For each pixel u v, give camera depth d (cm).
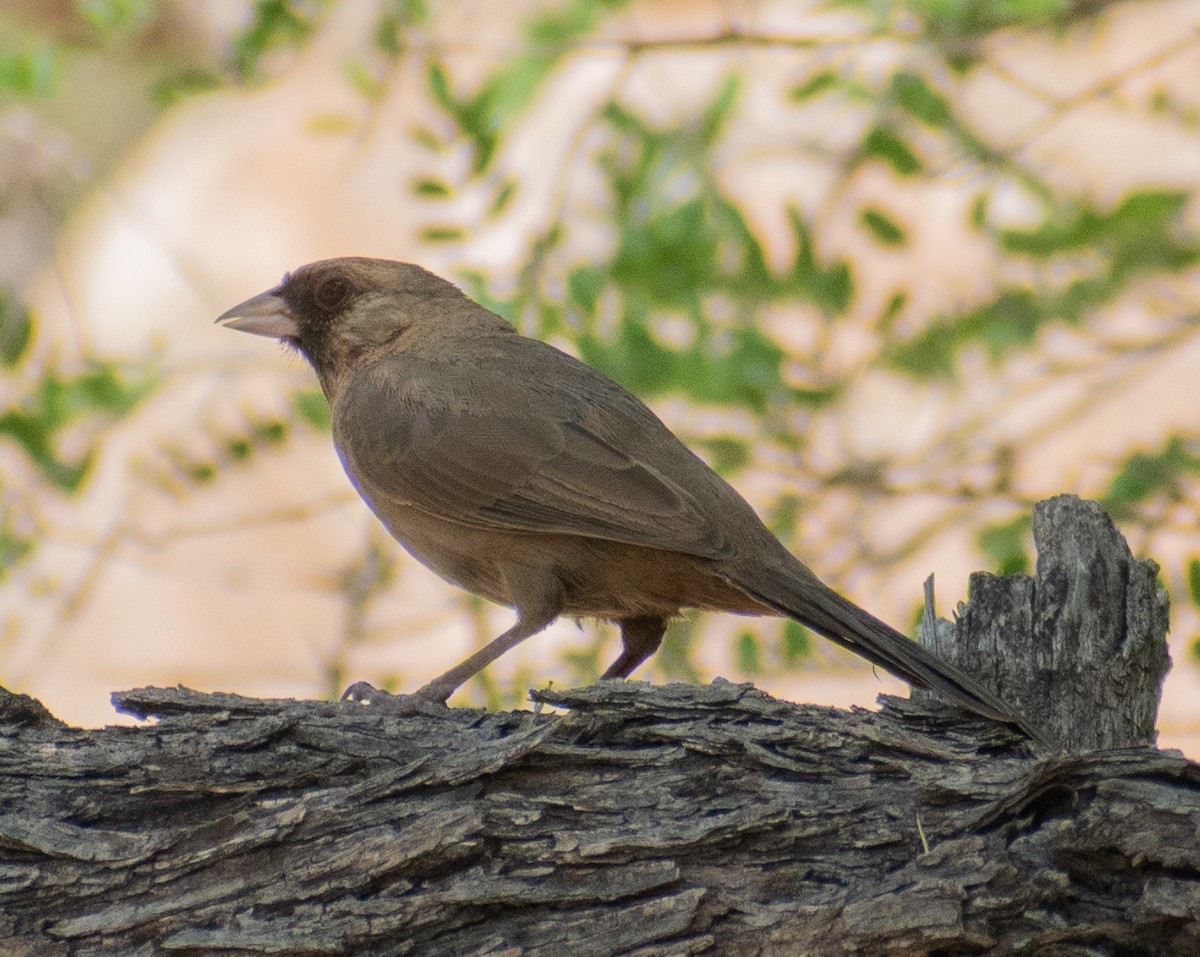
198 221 1956
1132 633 800
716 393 1248
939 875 630
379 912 645
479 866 657
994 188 1321
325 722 708
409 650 1605
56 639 1438
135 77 1945
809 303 1288
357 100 1797
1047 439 1586
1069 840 632
